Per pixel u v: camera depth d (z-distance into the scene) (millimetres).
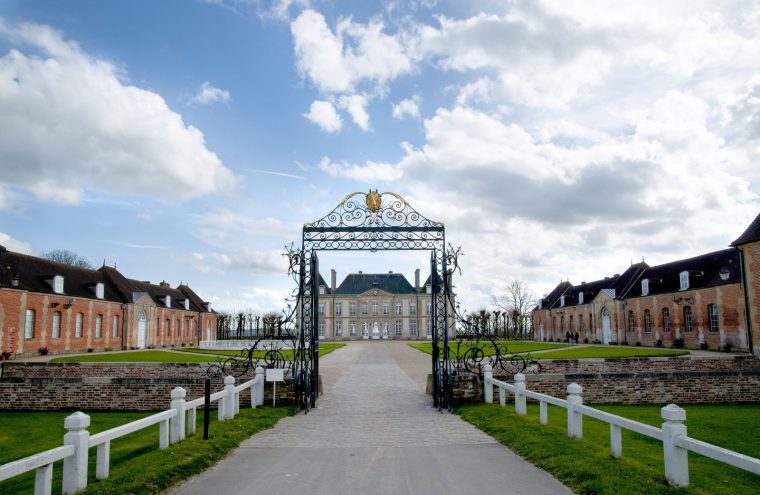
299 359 14250
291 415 11688
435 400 12914
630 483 5945
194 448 7777
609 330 48219
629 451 8133
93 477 6824
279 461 7551
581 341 54781
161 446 7781
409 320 83938
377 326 83875
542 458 7355
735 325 33000
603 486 5902
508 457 7711
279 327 13766
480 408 12000
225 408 10562
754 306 25109
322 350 41531
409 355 35281
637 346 42000
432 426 10359
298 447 8492
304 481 6512
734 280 33125
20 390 13156
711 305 35500
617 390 13672
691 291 37312
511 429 9320
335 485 6328
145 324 50125
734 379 13750
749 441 9219
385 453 8016
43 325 36406
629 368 18719
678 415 5918
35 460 5105
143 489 6008
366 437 9305
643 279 45156
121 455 8188
